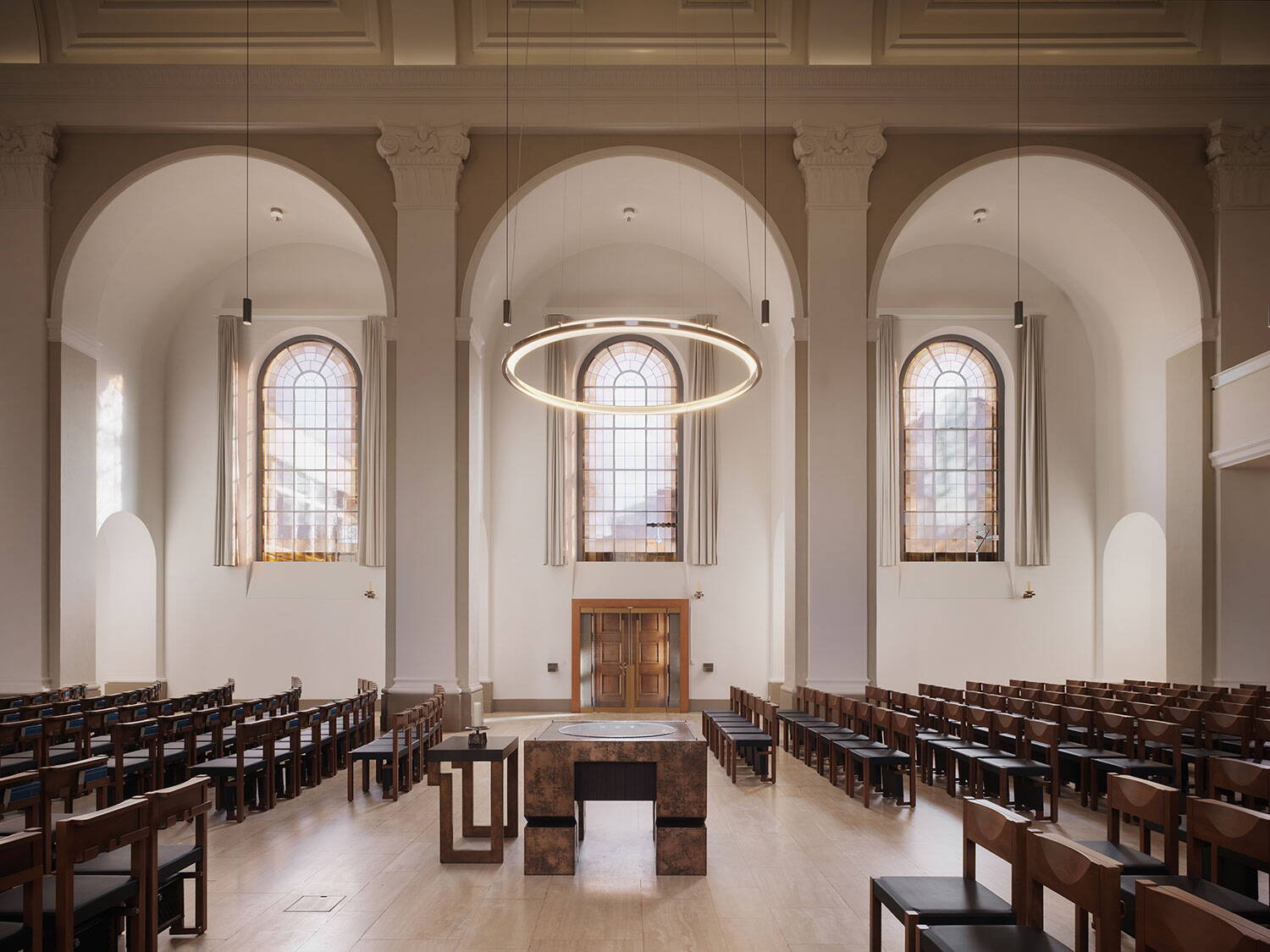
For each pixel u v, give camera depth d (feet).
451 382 38.11
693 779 17.92
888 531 49.37
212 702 32.81
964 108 38.40
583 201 43.19
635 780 18.31
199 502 49.55
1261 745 22.53
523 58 39.19
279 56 39.19
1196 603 38.91
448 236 38.40
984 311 50.16
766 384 50.85
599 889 16.97
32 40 38.83
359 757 25.50
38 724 23.27
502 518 50.08
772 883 17.37
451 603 37.45
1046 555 48.96
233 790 23.18
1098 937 8.91
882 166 39.04
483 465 49.42
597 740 18.12
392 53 39.04
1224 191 38.45
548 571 49.98
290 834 21.49
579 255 51.19
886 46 39.24
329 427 50.55
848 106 38.52
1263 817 10.80
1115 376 47.65
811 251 38.50
